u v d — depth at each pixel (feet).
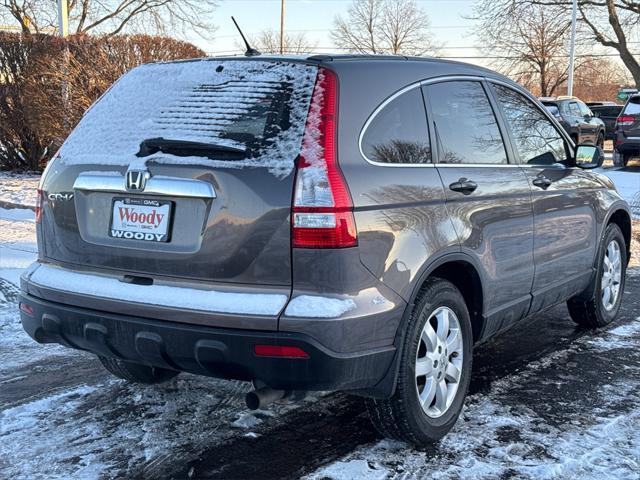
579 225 16.34
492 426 12.50
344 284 9.70
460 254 11.79
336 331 9.49
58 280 11.38
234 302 9.70
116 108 11.91
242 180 9.86
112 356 11.02
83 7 91.76
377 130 10.84
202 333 9.71
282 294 9.66
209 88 11.18
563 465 11.03
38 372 15.21
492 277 12.87
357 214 9.88
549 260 14.99
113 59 50.96
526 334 18.26
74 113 50.83
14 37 52.42
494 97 14.20
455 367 12.09
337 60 10.93
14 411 13.05
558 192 15.24
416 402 11.10
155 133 10.94
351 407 13.35
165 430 12.32
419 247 10.85
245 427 12.45
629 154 60.70
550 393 14.14
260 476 10.72
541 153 15.51
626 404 13.60
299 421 12.72
